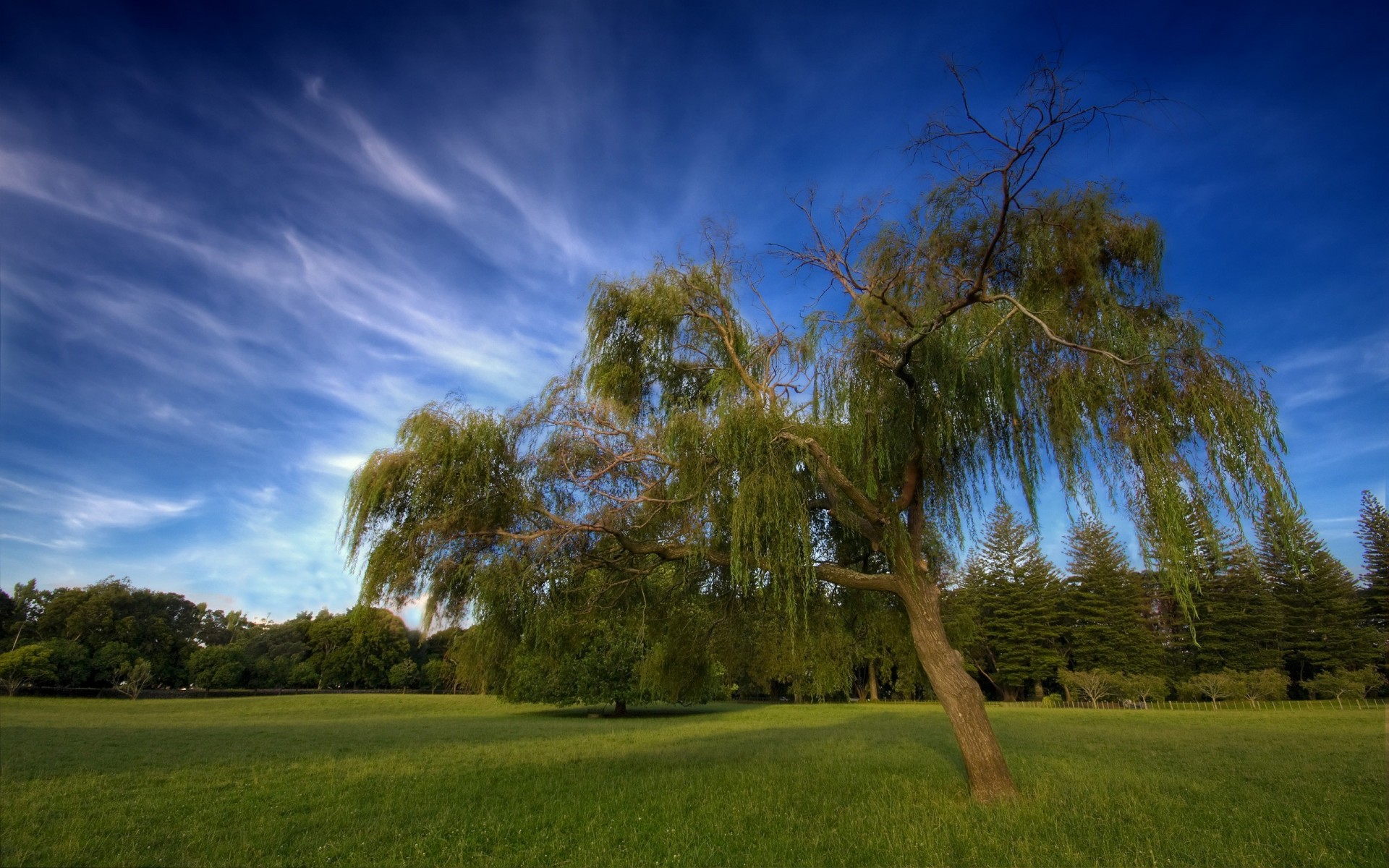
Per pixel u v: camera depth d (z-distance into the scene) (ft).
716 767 56.75
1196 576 30.25
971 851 29.22
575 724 126.82
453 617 40.06
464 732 106.42
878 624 50.34
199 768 62.08
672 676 51.83
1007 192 29.58
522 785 50.01
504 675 45.88
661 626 48.91
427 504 37.19
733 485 36.06
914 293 38.11
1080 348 30.78
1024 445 35.63
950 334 34.86
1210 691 172.65
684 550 42.11
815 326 38.11
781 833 32.83
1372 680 161.07
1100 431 32.99
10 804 43.78
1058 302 34.83
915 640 41.52
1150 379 31.86
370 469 36.81
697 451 36.78
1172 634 199.41
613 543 44.52
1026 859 27.84
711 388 40.83
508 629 41.57
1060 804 37.91
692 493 36.35
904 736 87.81
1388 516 172.24
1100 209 34.60
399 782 52.75
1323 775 50.31
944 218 37.24
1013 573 218.18
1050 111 27.20
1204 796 41.55
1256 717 120.98
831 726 110.93
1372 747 67.21
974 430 36.73
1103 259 35.81
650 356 45.57
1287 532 29.60
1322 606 177.88
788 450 37.04
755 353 44.91
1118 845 30.22
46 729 98.17
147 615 248.52
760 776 50.75
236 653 239.71
